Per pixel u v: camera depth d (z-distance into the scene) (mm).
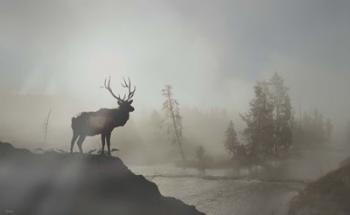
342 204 24250
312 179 43938
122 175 16000
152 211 15648
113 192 15016
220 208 31562
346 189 25266
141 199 15867
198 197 35875
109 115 15734
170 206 17078
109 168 15719
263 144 59812
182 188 40844
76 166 15148
